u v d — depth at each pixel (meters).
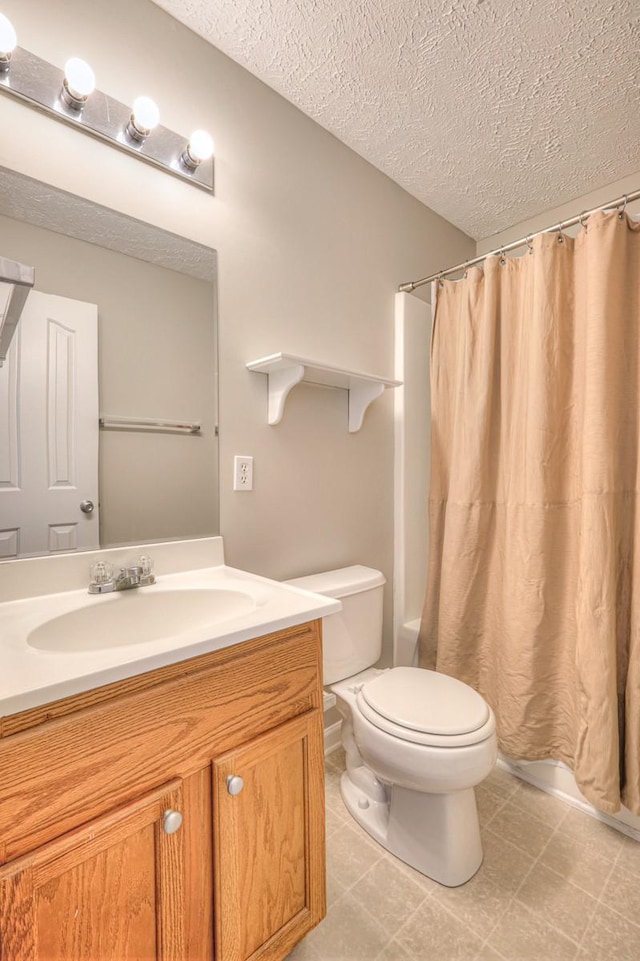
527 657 1.53
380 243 1.89
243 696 0.83
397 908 1.11
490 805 1.47
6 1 0.97
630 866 1.23
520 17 1.21
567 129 1.62
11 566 1.00
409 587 2.02
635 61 1.33
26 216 1.01
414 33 1.26
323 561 1.69
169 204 1.24
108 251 1.13
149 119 1.11
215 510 1.34
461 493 1.76
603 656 1.35
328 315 1.67
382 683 1.35
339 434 1.74
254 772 0.85
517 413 1.64
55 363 1.06
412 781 1.13
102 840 0.65
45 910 0.60
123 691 0.69
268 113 1.47
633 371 1.42
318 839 0.97
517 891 1.15
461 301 1.84
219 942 0.79
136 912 0.69
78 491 1.10
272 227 1.48
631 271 1.43
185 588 1.12
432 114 1.56
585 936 1.04
